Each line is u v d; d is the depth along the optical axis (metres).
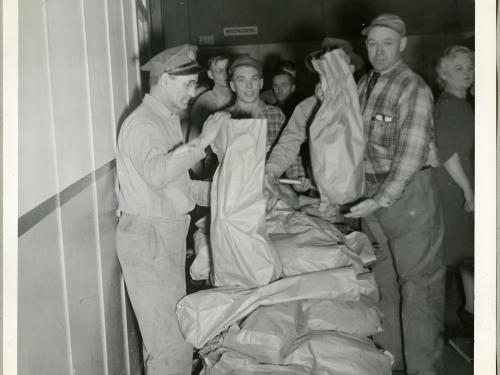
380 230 2.71
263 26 5.06
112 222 2.17
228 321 1.84
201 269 2.29
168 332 2.11
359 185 2.44
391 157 2.56
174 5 4.97
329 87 2.45
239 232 1.92
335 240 2.26
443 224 2.64
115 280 2.19
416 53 4.90
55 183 1.46
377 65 2.53
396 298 2.71
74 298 1.61
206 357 1.83
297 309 1.86
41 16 1.38
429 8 4.83
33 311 1.25
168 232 2.15
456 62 2.58
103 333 1.97
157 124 2.10
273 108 3.24
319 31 5.06
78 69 1.78
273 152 2.79
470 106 2.61
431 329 2.58
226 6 5.02
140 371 2.69
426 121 2.44
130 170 2.11
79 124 1.75
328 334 1.80
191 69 2.12
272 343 1.73
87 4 1.97
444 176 2.69
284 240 2.17
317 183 2.46
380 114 2.53
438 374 2.56
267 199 2.38
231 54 5.09
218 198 1.95
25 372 1.18
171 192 2.16
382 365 1.78
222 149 2.01
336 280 1.93
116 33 2.61
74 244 1.63
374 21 2.51
